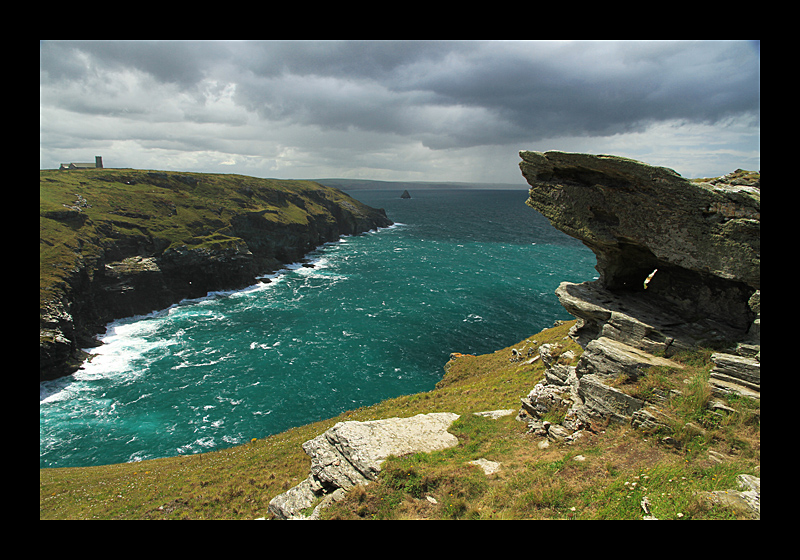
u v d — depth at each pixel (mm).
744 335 19531
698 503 12758
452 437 22844
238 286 118000
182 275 108312
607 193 21844
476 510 15789
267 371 67062
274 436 40000
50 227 88625
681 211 19703
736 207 18109
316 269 139500
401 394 59375
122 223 107375
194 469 31656
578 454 18469
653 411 18109
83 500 27438
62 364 66062
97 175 132500
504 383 34812
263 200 168125
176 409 56531
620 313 22688
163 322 90250
